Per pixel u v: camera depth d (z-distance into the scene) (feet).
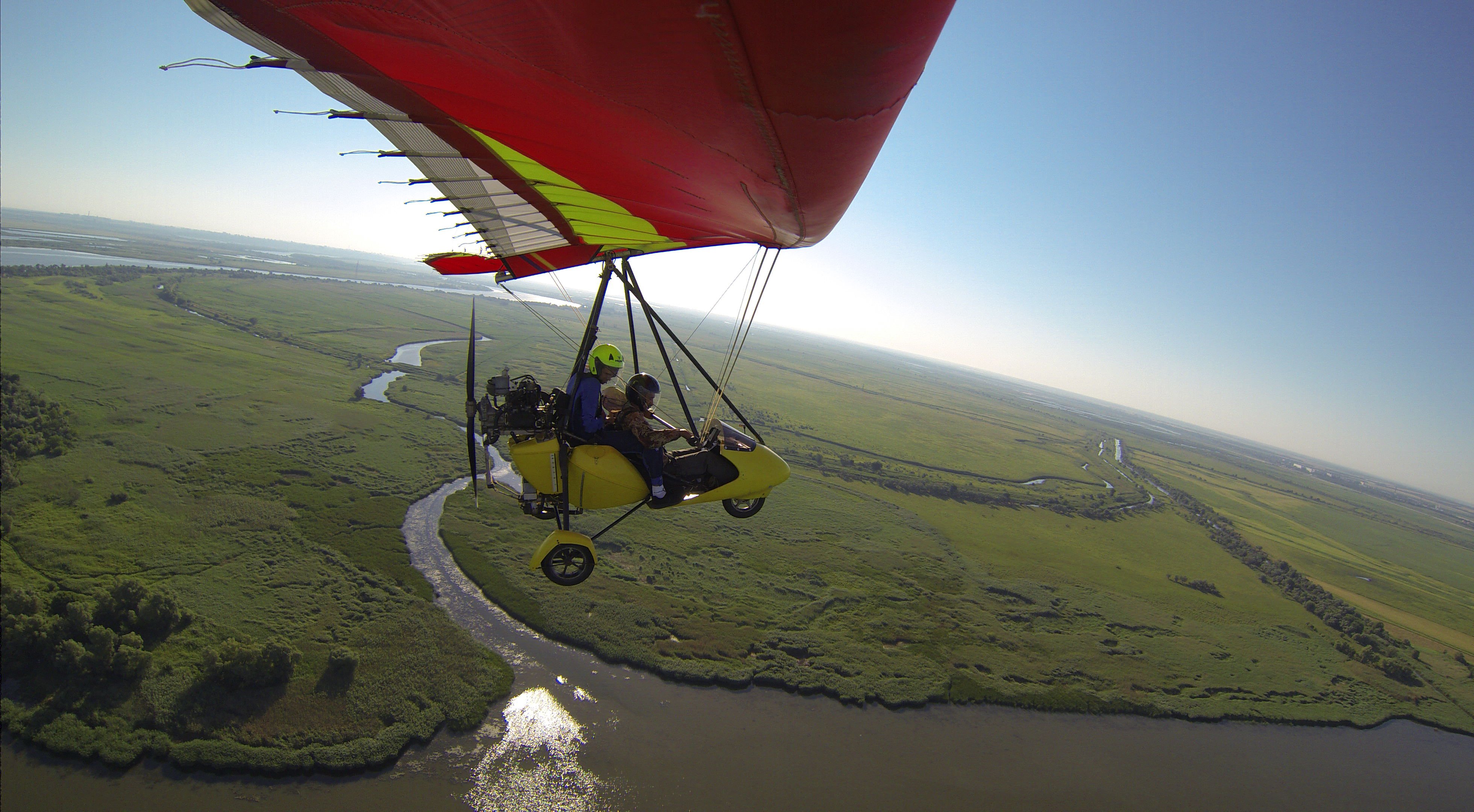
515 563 157.58
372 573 144.66
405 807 94.53
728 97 10.30
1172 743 147.64
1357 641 227.40
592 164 15.21
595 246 23.82
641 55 9.38
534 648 130.72
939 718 138.92
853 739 127.34
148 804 86.69
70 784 86.94
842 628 164.66
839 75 8.71
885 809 112.78
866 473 331.36
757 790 110.22
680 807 103.76
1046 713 148.56
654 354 575.79
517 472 23.76
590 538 24.34
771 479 28.17
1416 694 192.54
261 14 9.12
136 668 102.06
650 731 117.39
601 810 100.48
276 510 165.78
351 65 11.05
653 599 157.28
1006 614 191.42
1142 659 180.65
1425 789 150.00
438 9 8.48
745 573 183.83
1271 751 152.46
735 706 128.88
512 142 14.37
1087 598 216.13
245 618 122.01
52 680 98.63
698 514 217.77
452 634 128.57
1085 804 124.26
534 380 24.59
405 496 187.01
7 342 272.92
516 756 106.22
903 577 202.08
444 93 12.05
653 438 25.03
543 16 8.57
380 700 109.70
